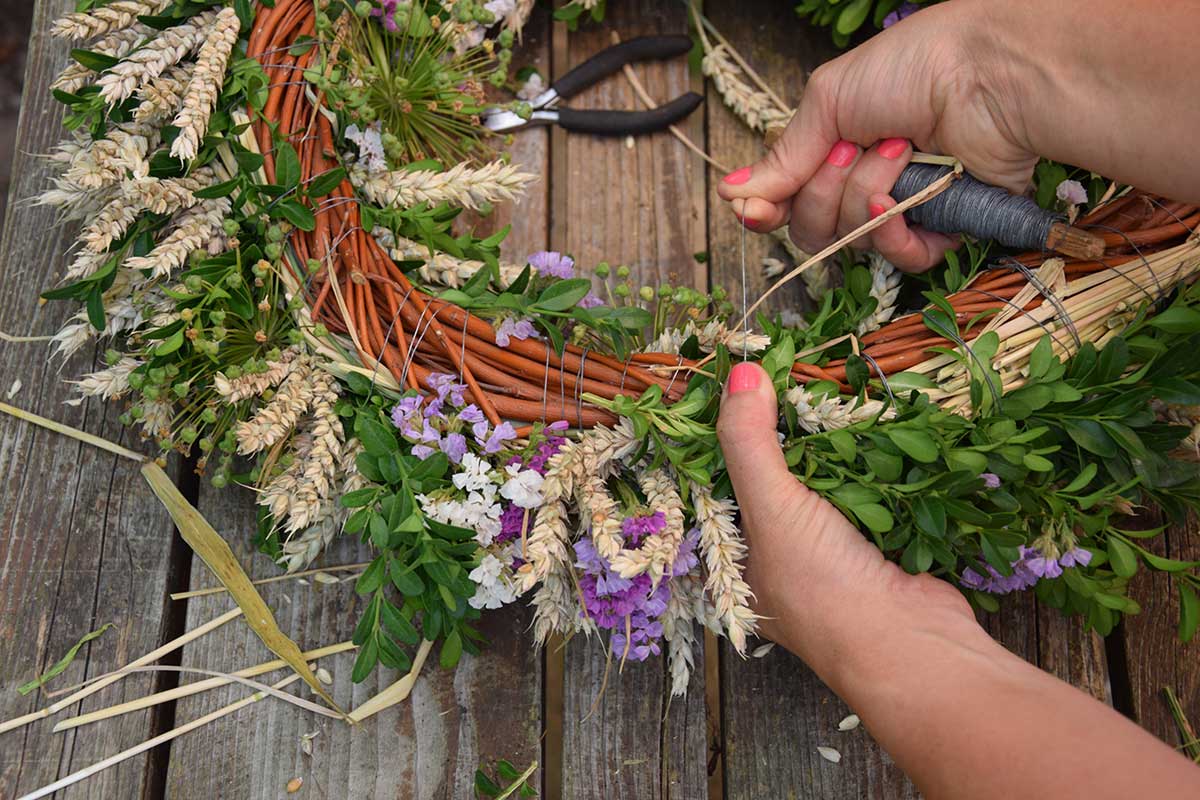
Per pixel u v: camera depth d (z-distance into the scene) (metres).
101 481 0.66
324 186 0.60
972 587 0.63
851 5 0.72
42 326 0.68
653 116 0.74
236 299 0.60
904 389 0.60
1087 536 0.62
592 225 0.74
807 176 0.65
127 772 0.63
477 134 0.74
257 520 0.66
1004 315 0.61
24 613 0.64
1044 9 0.57
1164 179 0.56
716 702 0.79
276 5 0.62
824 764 0.65
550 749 0.67
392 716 0.65
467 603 0.61
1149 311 0.62
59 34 0.60
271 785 0.64
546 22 0.77
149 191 0.58
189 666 0.65
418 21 0.66
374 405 0.60
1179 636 0.62
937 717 0.53
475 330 0.60
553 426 0.59
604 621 0.61
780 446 0.59
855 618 0.57
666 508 0.57
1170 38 0.54
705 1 0.78
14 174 0.71
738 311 0.72
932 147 0.63
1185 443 0.61
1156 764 0.48
